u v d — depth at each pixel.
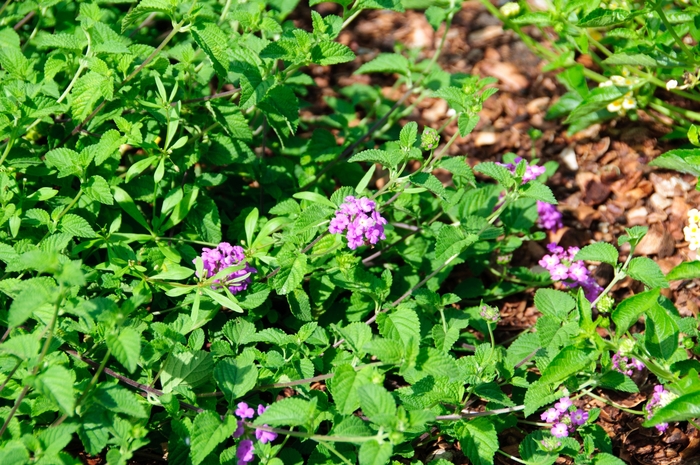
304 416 0.96
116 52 1.03
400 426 0.94
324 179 1.16
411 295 1.08
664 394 0.99
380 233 1.01
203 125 1.09
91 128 1.06
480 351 1.01
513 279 1.12
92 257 1.07
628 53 1.13
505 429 1.05
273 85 1.05
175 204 1.05
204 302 1.04
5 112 1.02
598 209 1.18
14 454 0.93
